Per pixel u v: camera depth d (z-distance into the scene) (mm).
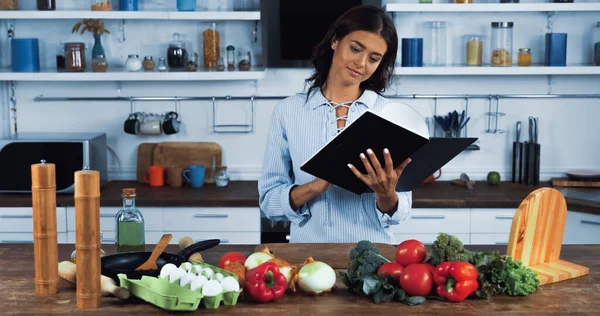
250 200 3895
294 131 2529
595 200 3770
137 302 1884
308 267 1919
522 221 2064
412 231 3916
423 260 1927
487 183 4344
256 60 4375
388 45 2387
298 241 2570
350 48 2361
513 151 4344
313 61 2541
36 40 4098
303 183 2533
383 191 2195
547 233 2139
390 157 2062
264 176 2598
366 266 1907
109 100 4379
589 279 2068
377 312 1796
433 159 2297
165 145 4359
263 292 1840
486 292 1861
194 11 4082
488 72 4062
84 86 4375
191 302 1777
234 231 3924
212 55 4191
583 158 4445
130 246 2186
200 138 4406
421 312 1793
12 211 3865
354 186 2256
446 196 3963
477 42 4148
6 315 1783
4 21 4324
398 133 1972
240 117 4391
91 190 1816
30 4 4293
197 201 3883
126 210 2197
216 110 4387
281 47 4234
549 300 1883
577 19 4344
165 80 4363
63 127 4398
